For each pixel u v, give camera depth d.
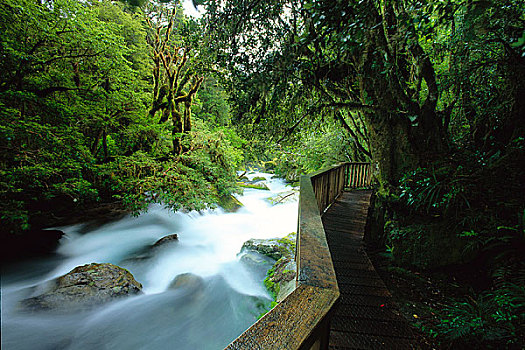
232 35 3.81
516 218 2.97
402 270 3.42
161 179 7.58
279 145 5.78
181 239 7.80
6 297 4.46
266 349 0.60
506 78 3.78
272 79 3.87
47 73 6.14
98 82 7.39
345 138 10.27
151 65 11.91
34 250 6.14
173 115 9.57
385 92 3.62
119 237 7.67
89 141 8.38
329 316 0.81
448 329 2.11
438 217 3.51
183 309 4.60
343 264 3.21
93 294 4.33
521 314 2.08
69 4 5.60
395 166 3.91
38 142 5.27
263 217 10.33
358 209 5.64
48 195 5.74
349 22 2.34
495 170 3.34
